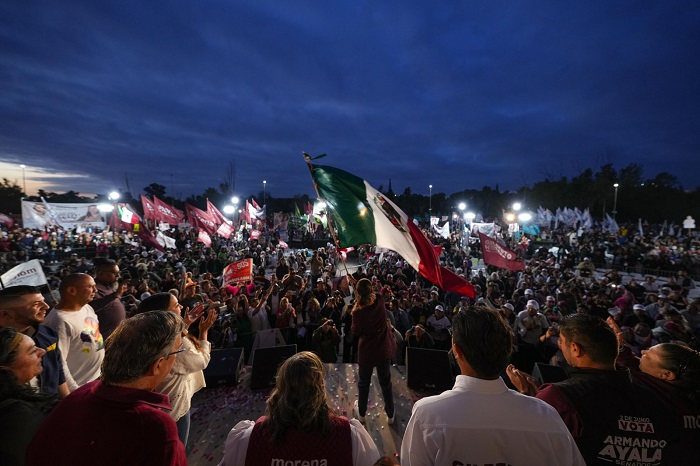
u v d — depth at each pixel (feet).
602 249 79.56
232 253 67.67
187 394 9.55
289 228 118.01
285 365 5.46
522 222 100.42
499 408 4.64
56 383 8.31
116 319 13.14
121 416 4.38
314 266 48.55
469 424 4.55
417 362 16.74
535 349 23.25
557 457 4.45
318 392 5.22
